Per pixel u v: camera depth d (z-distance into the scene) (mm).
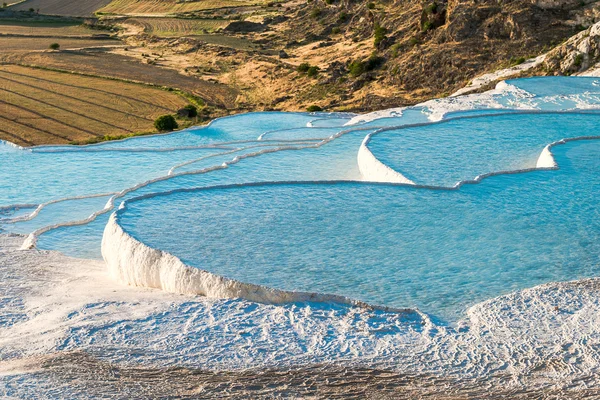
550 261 18906
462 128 34938
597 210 22859
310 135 44875
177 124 67688
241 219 21484
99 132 65750
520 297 16547
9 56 103375
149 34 127250
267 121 51719
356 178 30766
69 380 13555
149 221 21109
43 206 31438
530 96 44969
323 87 78188
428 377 13609
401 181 26859
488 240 20312
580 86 47594
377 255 19078
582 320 15383
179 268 17938
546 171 27125
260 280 17297
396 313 15914
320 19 115438
